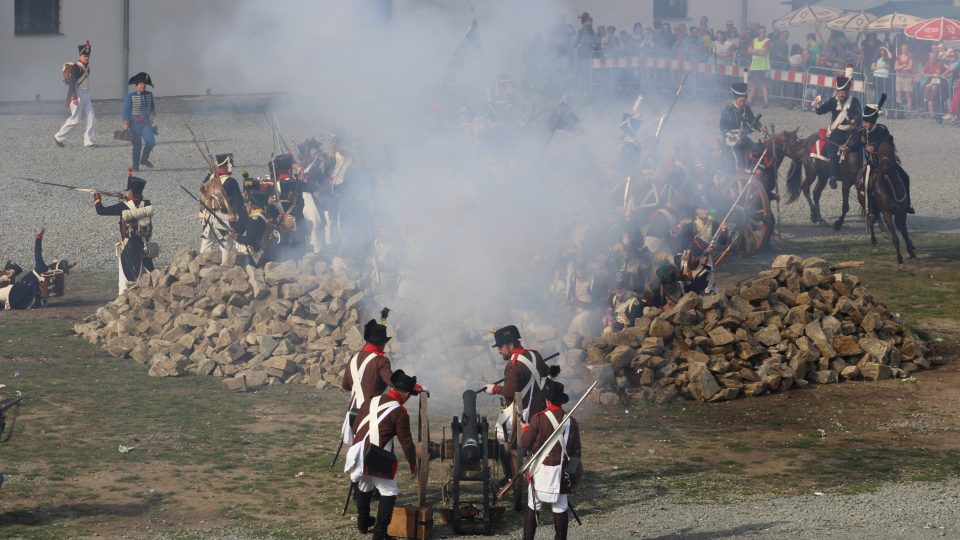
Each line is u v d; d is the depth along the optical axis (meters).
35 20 51.22
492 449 14.14
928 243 31.22
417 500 14.56
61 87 52.00
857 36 57.97
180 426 17.70
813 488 14.91
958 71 53.25
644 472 15.72
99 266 30.20
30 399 18.94
